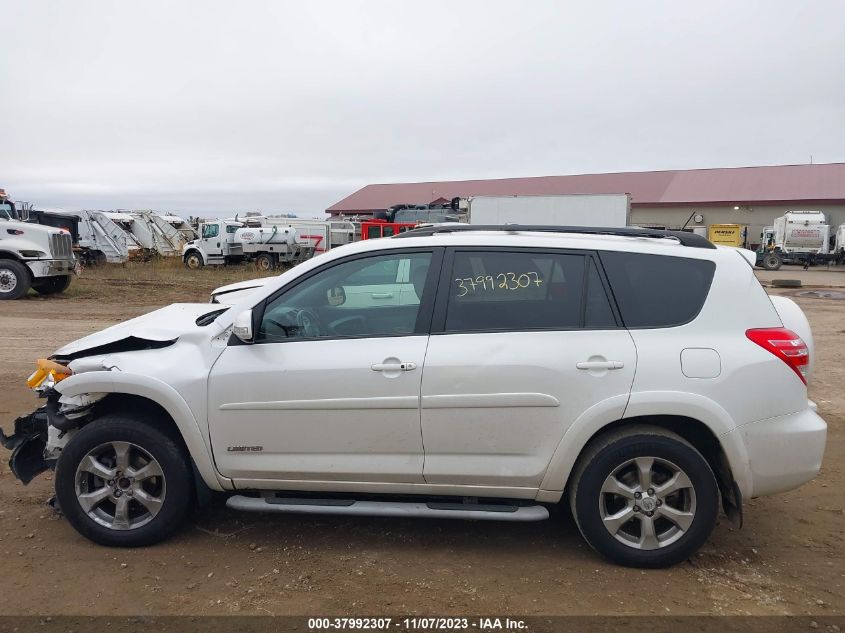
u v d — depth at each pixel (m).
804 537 3.95
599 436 3.52
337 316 3.73
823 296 20.23
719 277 3.56
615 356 3.41
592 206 19.38
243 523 4.09
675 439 3.43
